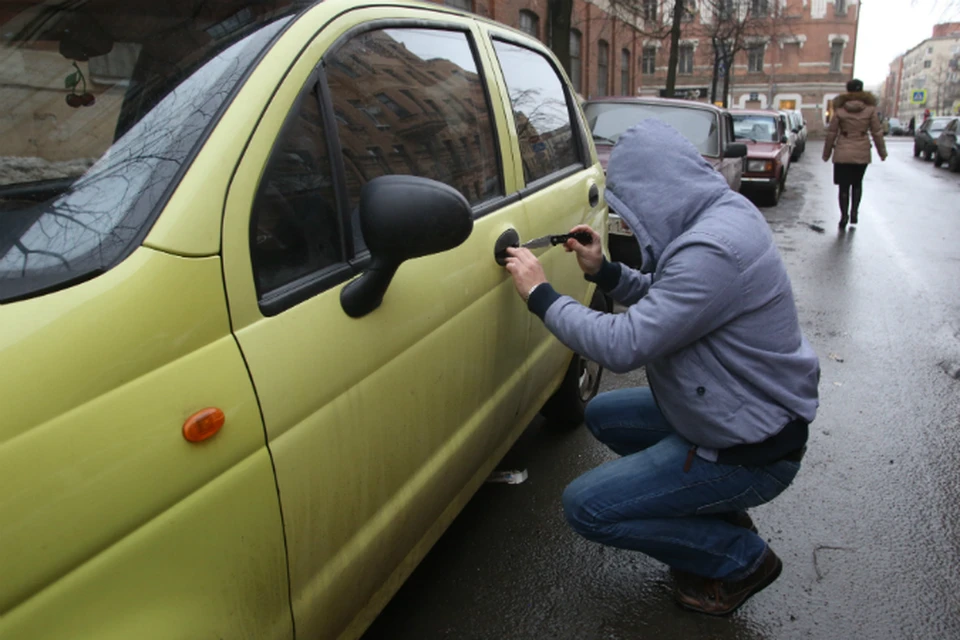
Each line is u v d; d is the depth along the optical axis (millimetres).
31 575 1031
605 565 2830
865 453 3715
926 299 6539
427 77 2234
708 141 8141
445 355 2084
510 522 3098
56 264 1209
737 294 1954
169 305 1240
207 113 1454
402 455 1911
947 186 16438
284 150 1549
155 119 1480
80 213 1320
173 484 1218
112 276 1201
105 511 1117
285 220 1545
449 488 2283
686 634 2479
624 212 2113
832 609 2600
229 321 1355
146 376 1194
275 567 1465
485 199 2453
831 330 5695
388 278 1666
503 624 2521
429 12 2355
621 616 2562
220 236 1351
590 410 2746
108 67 1607
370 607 1977
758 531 3062
